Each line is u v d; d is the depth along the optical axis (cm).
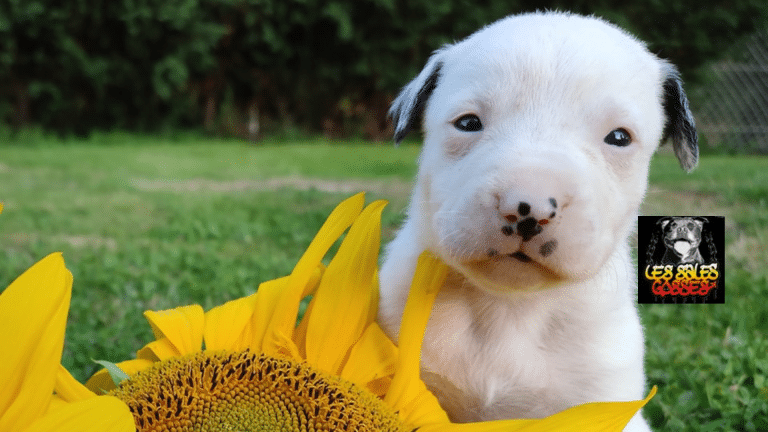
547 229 34
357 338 38
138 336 57
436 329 41
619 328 42
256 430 32
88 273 76
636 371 42
